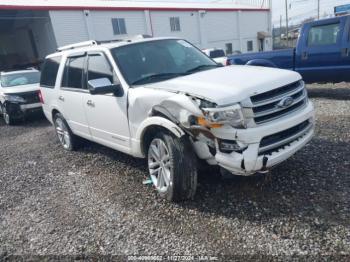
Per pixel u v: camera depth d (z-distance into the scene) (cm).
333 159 416
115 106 415
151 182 416
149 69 423
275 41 5191
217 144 306
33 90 1014
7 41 3161
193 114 309
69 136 600
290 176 383
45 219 370
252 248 273
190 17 3130
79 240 319
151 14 2778
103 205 382
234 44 3697
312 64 797
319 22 771
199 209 342
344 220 291
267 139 310
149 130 373
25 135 852
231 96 298
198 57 477
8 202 430
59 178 491
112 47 441
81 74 495
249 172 302
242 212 325
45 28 2414
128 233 319
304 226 291
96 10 2436
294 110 337
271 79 330
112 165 510
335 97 805
